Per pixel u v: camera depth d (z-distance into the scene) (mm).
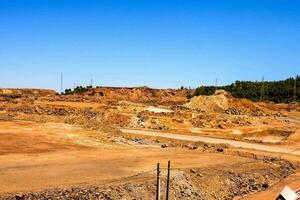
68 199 30750
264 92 197625
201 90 188125
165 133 78438
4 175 36125
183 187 38656
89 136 62031
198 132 81938
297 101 177875
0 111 85812
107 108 97938
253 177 47406
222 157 54750
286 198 31688
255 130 84938
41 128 65062
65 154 48469
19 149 49375
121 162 45781
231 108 116062
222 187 42594
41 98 124812
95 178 37188
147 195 34875
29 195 30156
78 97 139500
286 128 88312
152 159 48938
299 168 56812
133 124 85125
